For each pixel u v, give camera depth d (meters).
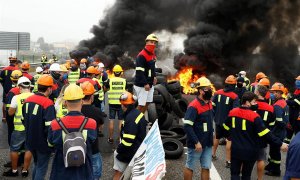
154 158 3.87
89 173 4.14
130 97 5.29
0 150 8.21
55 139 4.03
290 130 8.55
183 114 11.32
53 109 5.46
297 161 4.08
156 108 10.12
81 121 4.11
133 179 4.01
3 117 11.09
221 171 7.25
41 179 5.48
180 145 8.27
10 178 6.43
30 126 5.38
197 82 5.66
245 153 5.42
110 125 9.08
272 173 7.10
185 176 5.83
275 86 6.96
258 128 5.32
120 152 5.39
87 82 5.48
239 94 9.21
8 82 10.41
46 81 5.48
